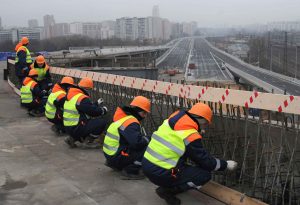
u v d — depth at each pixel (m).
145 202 5.09
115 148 5.81
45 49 103.00
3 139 8.44
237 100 4.83
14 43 90.56
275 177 4.75
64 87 8.48
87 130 7.36
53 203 5.10
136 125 5.59
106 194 5.36
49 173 6.21
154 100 6.61
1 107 12.55
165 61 118.88
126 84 7.16
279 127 4.99
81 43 133.62
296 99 4.18
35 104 10.91
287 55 97.94
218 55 148.50
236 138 5.22
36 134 8.87
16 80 16.17
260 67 100.12
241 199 4.81
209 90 5.26
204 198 5.15
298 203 4.89
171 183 4.64
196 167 4.77
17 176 6.10
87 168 6.43
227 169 4.83
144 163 4.73
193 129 4.53
